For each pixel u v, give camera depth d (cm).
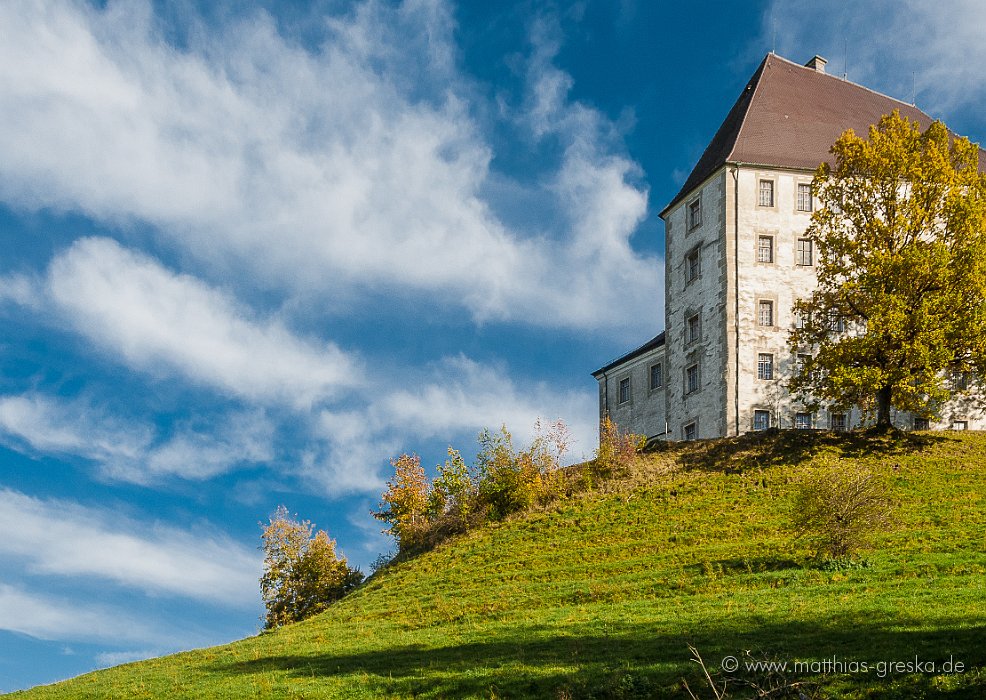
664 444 5147
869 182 4869
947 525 3428
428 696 2067
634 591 3042
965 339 4425
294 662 2659
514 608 3089
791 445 4731
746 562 3167
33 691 2866
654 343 5988
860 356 4588
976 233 4603
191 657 3116
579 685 1958
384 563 4816
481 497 4691
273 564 4894
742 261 5350
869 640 2027
